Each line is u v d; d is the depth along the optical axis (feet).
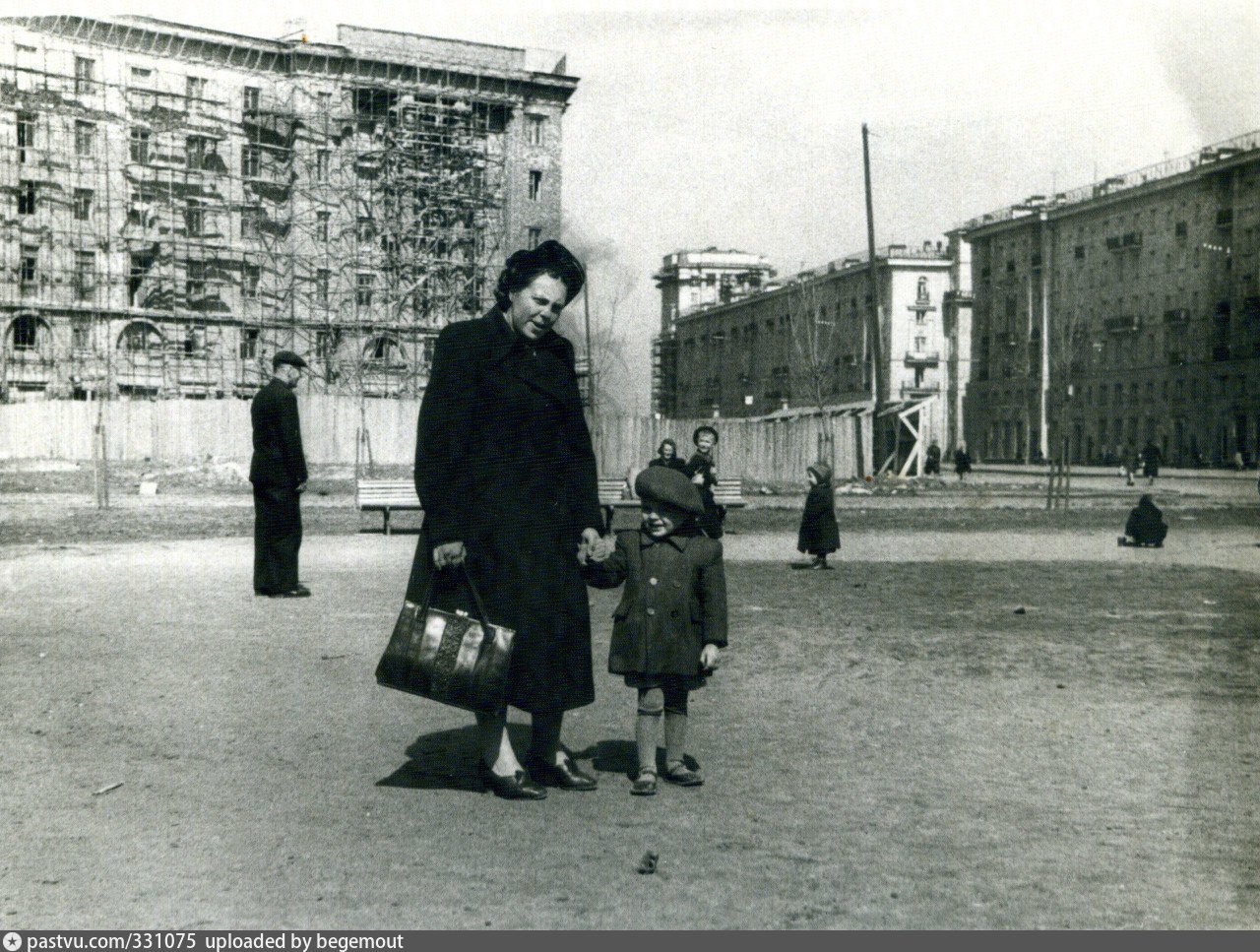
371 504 72.23
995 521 90.43
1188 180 198.29
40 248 211.41
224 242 220.84
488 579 18.57
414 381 218.59
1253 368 194.18
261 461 41.63
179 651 31.07
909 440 156.15
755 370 266.36
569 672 18.78
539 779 18.88
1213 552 63.41
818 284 257.34
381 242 221.46
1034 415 241.55
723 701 25.27
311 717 23.70
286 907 13.64
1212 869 14.97
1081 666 29.22
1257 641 33.01
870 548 65.72
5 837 16.19
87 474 150.82
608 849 15.72
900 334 270.26
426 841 16.06
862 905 13.75
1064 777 19.33
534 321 18.94
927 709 24.53
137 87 216.54
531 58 230.89
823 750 21.12
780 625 36.06
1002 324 252.42
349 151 222.28
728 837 16.28
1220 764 20.15
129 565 52.65
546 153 232.12
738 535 75.92
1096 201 221.46
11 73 208.85
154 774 19.40
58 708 24.31
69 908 13.62
